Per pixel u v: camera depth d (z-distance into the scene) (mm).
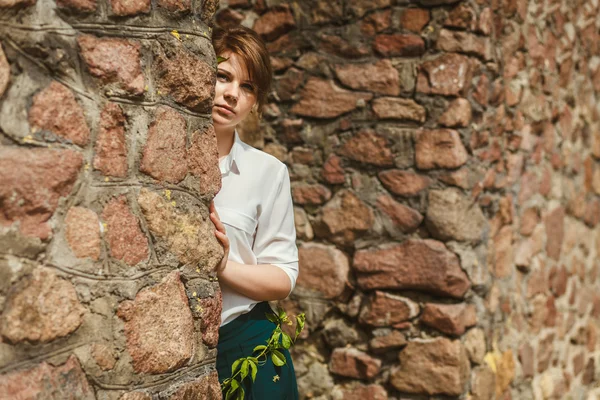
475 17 3361
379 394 3443
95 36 1441
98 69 1437
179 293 1606
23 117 1298
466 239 3371
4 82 1263
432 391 3334
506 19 3793
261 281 2047
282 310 2219
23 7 1303
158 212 1554
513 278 3928
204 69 1691
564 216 4602
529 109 4129
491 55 3510
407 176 3404
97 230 1426
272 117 3668
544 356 4266
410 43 3408
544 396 4227
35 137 1318
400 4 3432
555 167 4496
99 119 1442
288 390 2164
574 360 4711
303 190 3590
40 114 1326
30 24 1316
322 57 3574
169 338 1562
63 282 1357
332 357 3525
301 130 3611
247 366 2006
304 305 3572
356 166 3504
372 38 3480
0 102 1257
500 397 3717
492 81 3605
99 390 1430
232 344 2064
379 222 3447
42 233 1319
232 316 2068
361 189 3488
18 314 1274
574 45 4766
